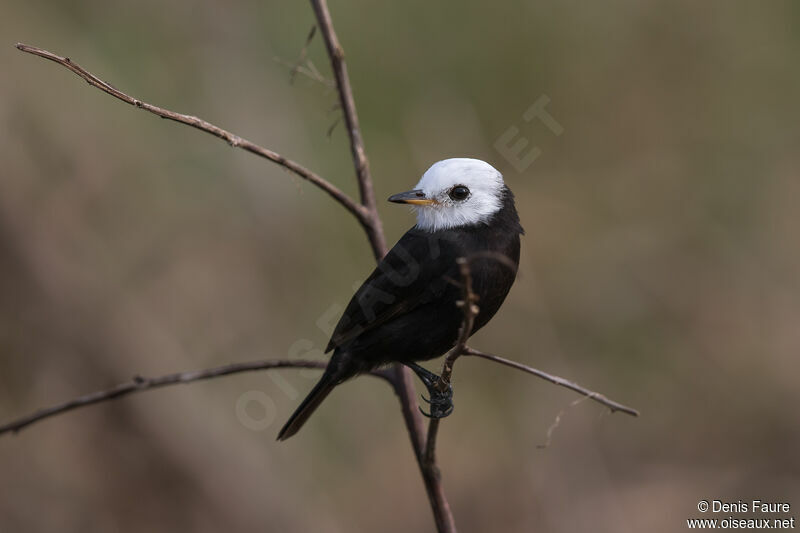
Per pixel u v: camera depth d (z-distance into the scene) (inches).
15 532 474.3
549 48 613.9
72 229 493.0
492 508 508.7
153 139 516.1
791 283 587.5
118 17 521.7
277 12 551.2
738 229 609.6
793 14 631.8
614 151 636.7
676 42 631.8
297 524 510.3
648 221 608.7
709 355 576.4
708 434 559.5
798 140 633.0
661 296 584.7
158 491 495.8
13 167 478.3
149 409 494.9
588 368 565.0
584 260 592.7
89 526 486.6
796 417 556.7
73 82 501.0
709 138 636.7
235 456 507.5
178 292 512.7
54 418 487.2
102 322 494.0
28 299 481.7
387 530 522.0
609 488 512.7
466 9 595.8
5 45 487.5
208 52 535.5
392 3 580.1
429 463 232.2
